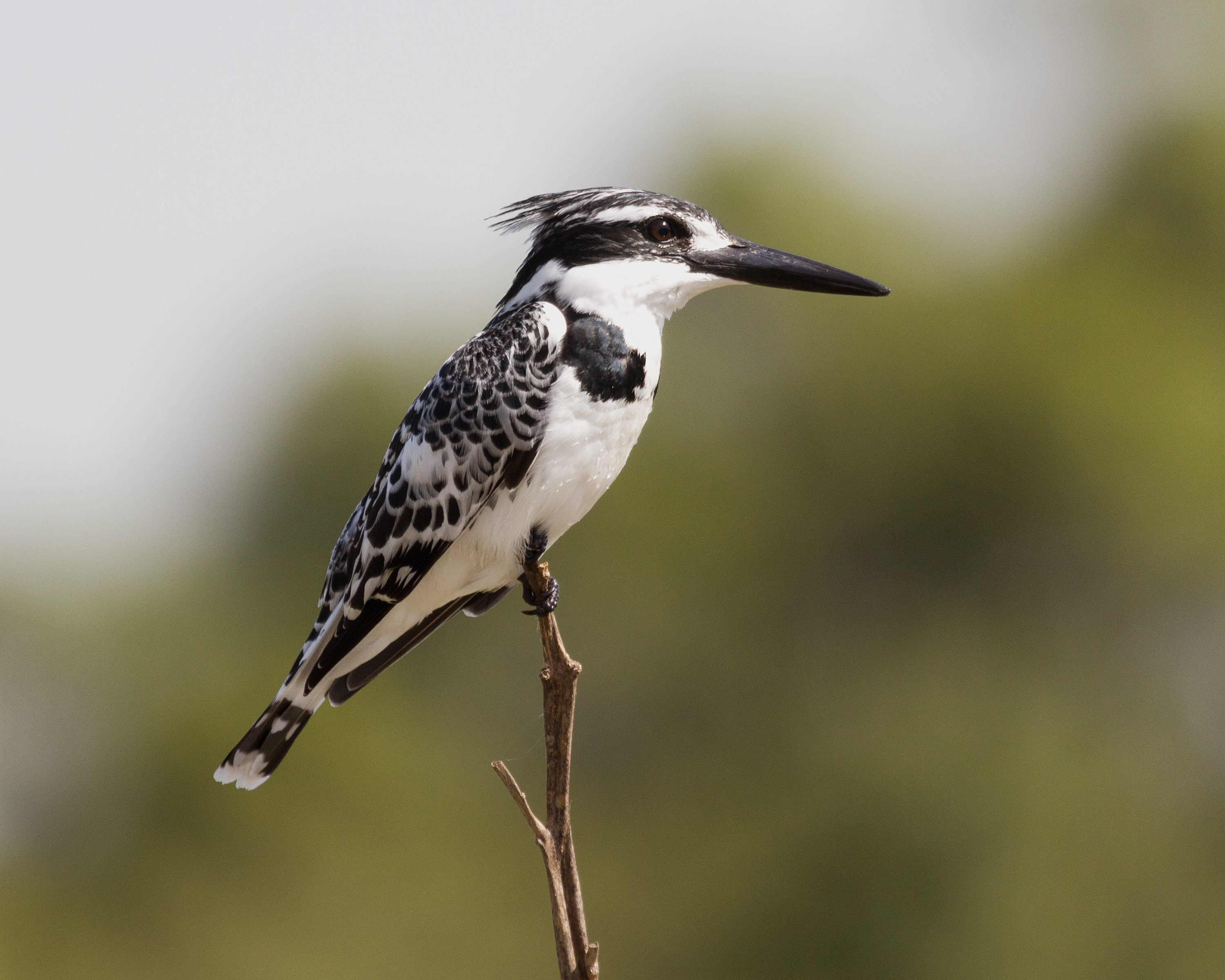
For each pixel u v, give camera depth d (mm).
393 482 5598
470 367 5477
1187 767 16719
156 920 14867
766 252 5742
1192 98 17406
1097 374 16188
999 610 17500
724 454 17047
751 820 16766
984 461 16719
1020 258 17812
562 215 5723
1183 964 15117
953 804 15602
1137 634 17219
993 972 14656
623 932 16203
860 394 16953
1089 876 15281
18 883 15203
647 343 5586
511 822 16438
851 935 15383
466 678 17422
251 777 5828
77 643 17094
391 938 14484
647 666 17219
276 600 17734
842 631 17688
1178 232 17672
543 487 5477
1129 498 16188
